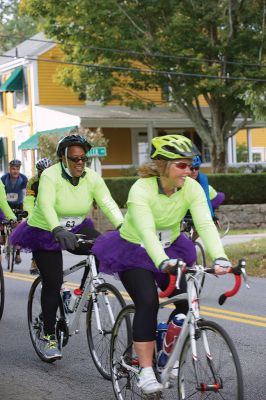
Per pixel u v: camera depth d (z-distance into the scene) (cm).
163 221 550
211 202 1155
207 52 2931
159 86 3144
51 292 723
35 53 3834
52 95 3900
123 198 2755
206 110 3891
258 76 2878
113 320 661
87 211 714
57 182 691
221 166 3209
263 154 5716
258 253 1541
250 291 1183
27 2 3058
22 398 639
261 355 761
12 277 1446
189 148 526
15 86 4009
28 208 1127
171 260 500
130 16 2936
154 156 534
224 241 2114
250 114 3159
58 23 3083
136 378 568
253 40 2908
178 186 533
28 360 775
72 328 722
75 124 3516
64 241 625
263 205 2834
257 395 624
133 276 546
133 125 3609
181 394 516
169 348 538
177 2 2877
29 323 791
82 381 688
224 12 2892
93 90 3192
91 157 2436
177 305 558
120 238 559
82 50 3033
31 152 3944
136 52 2848
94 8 2869
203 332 499
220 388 482
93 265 681
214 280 1307
